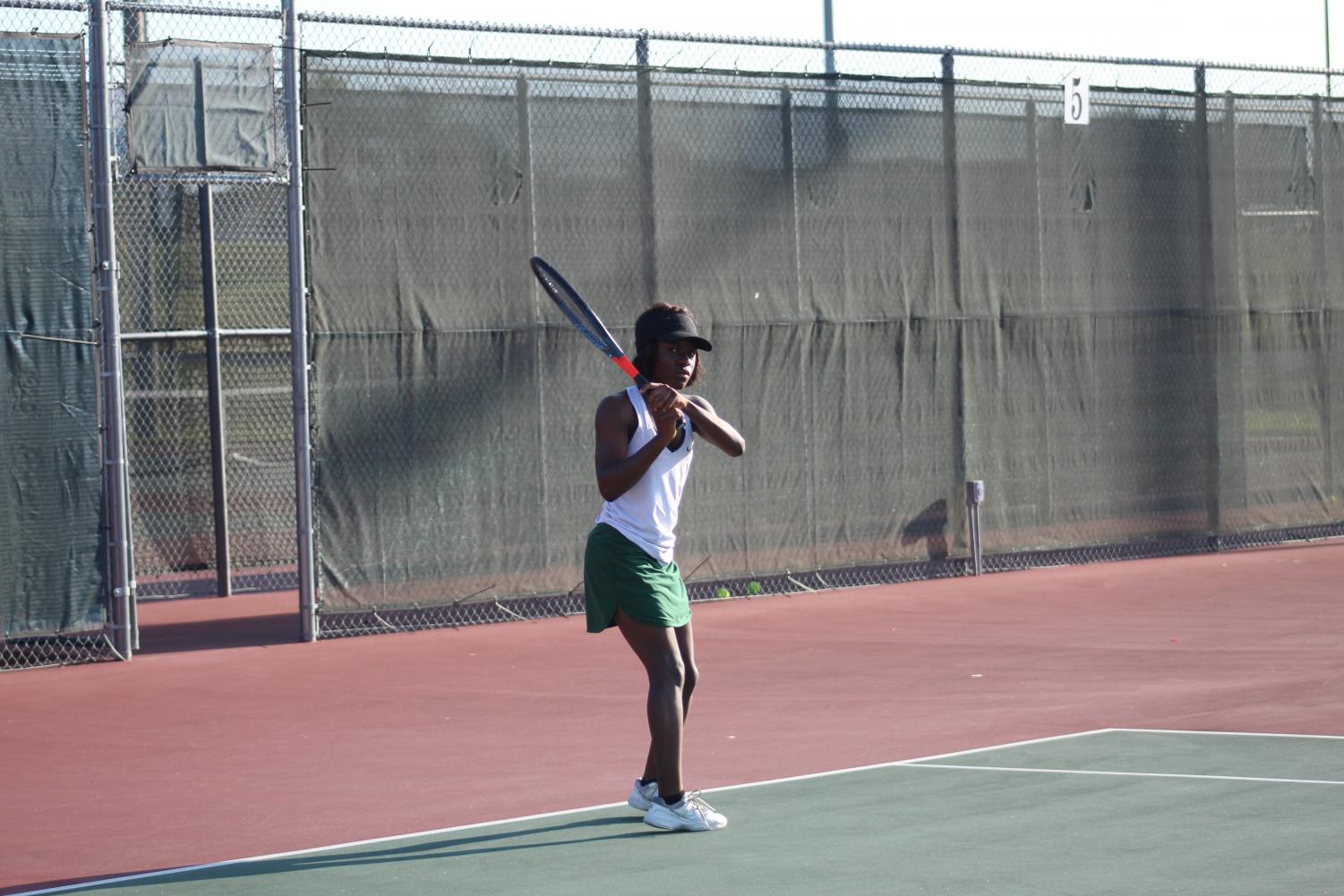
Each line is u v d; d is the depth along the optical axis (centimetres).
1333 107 3234
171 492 2944
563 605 2500
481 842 1170
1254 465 3142
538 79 2445
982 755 1424
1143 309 3003
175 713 1811
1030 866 1037
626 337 2519
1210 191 3077
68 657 2164
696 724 1647
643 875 1051
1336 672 1830
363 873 1092
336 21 2295
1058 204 2905
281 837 1230
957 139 2802
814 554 2662
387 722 1731
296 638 2312
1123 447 2984
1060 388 2914
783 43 2627
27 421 2122
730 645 2178
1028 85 2867
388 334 2336
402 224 2347
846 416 2694
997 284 2842
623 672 2005
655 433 1179
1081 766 1356
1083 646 2094
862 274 2714
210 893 1052
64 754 1612
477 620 2439
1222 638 2120
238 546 3003
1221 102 3086
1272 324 3161
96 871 1145
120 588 2161
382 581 2334
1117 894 970
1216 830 1120
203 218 2828
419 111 2359
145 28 2217
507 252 2425
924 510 2773
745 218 2606
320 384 2292
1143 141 3002
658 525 1184
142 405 2925
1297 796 1221
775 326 2628
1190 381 3061
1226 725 1541
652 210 2534
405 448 2352
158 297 2941
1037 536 2892
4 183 2109
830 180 2683
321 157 2292
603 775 1427
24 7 2117
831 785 1319
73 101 2150
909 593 2634
